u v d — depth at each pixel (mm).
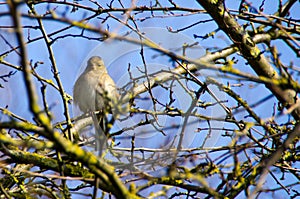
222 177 8875
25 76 6398
